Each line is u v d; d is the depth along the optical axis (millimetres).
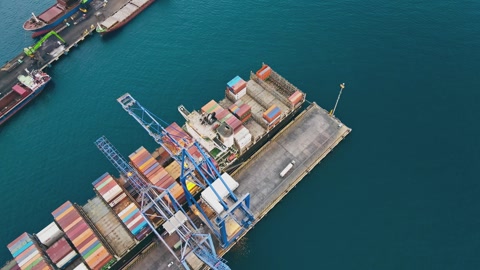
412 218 107250
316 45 144625
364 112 127562
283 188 112000
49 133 128750
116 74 141875
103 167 120375
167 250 102312
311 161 116562
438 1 153250
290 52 143375
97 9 160750
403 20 149125
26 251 95562
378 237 104562
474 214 107125
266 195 110812
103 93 137125
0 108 134125
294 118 126688
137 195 108500
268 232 106438
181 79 138750
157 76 140125
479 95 129375
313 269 100250
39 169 120938
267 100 122750
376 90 132250
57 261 93875
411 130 123000
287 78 136500
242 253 103188
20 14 164250
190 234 95375
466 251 101250
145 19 157625
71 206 102125
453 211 107875
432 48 141125
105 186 103688
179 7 160625
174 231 101875
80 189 116375
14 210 113250
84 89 138625
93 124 129750
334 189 113188
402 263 100375
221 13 156875
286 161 116875
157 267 99875
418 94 130625
